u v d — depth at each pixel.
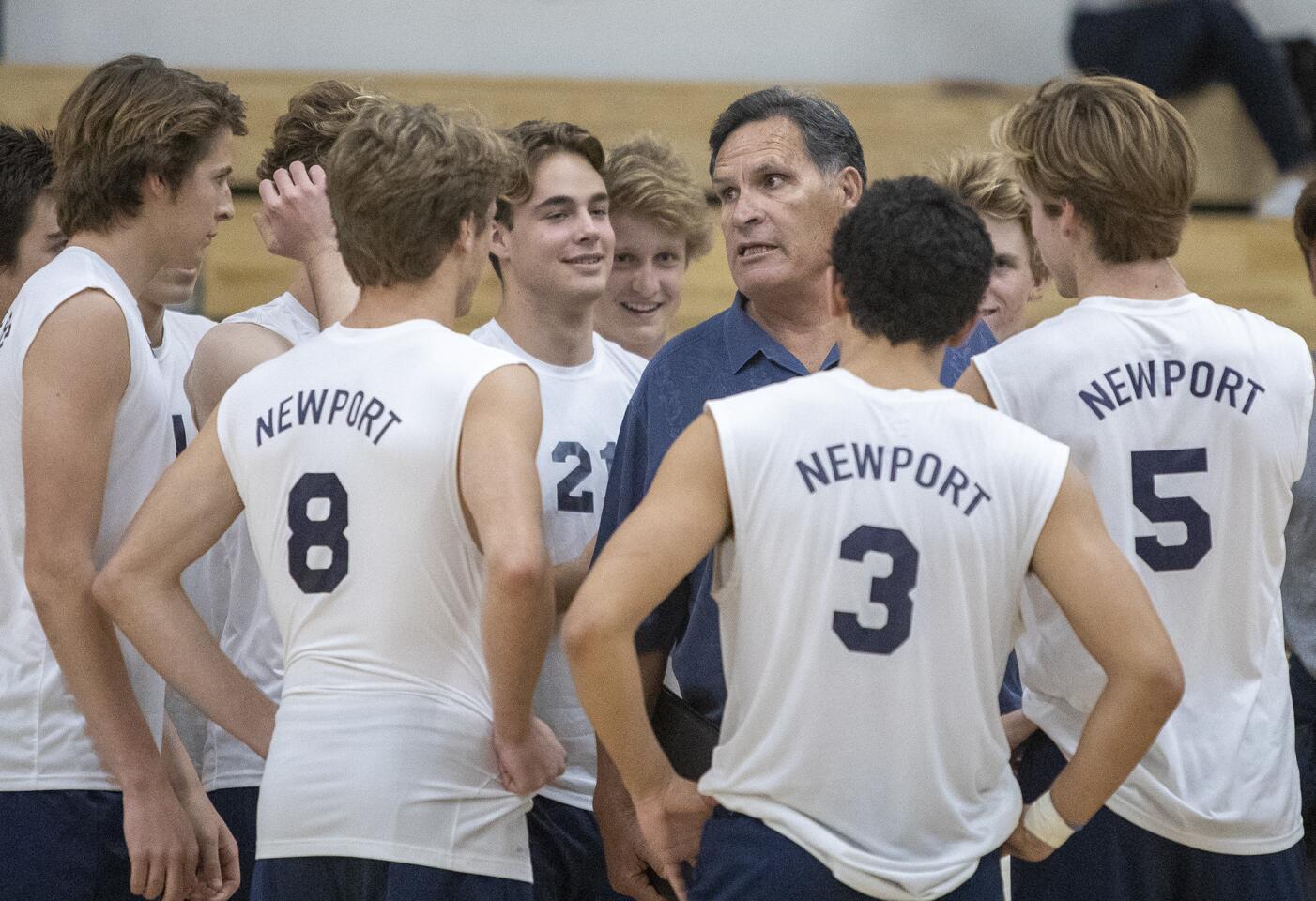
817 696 6.94
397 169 7.62
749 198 9.48
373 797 7.36
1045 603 8.20
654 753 7.38
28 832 8.70
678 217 12.62
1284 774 8.16
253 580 10.36
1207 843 7.93
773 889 6.95
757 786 7.09
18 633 8.86
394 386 7.59
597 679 6.96
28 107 23.69
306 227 9.47
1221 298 26.94
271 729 8.04
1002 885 7.40
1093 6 27.08
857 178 9.66
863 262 7.21
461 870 7.50
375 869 7.35
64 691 8.82
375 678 7.51
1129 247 8.17
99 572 8.73
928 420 7.09
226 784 10.31
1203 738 8.02
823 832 6.93
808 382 7.23
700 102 26.31
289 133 10.06
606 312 12.95
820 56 27.86
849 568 6.91
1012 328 12.77
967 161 12.78
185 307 23.38
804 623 6.95
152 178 8.85
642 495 9.49
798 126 9.48
